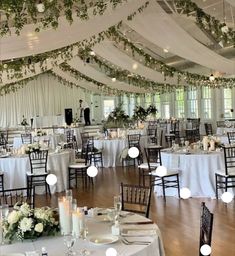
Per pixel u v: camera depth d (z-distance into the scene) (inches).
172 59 599.5
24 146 330.0
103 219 145.5
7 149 366.6
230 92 651.5
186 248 193.8
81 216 129.1
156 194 303.9
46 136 538.9
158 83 609.6
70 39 244.8
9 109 794.2
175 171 291.6
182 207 265.3
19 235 125.7
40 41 232.4
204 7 354.3
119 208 142.9
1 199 299.6
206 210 129.1
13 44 228.2
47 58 404.8
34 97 810.2
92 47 393.7
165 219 240.5
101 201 291.3
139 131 534.6
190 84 563.5
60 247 121.6
